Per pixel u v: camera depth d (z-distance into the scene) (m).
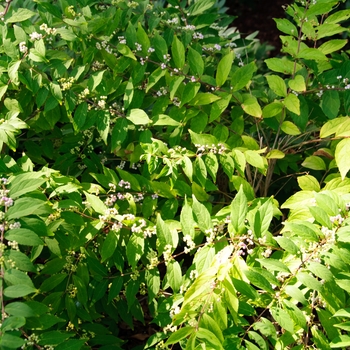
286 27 3.14
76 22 3.04
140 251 2.64
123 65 3.21
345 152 2.77
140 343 3.92
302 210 2.64
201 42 3.85
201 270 2.39
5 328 1.85
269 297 2.23
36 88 2.92
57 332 2.19
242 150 2.98
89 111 3.13
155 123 3.09
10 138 2.76
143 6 3.70
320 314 2.21
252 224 2.33
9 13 3.18
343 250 2.12
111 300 3.07
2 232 2.12
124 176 2.95
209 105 3.23
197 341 2.24
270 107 3.10
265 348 2.09
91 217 2.69
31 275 3.08
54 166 3.45
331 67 3.42
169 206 2.99
